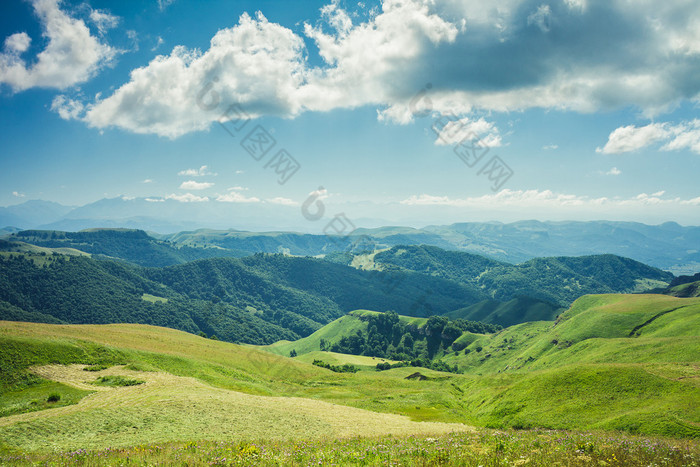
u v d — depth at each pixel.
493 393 80.12
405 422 52.28
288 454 18.62
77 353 77.75
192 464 16.50
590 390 60.12
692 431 41.03
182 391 58.28
